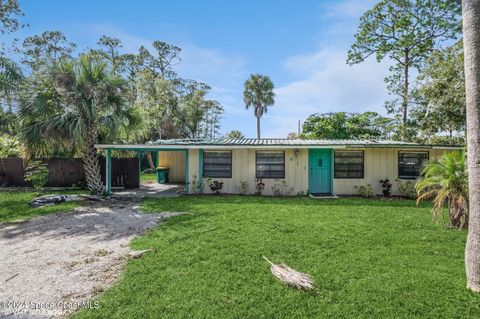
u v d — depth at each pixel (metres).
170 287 3.71
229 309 3.21
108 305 3.32
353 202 9.89
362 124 20.58
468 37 3.51
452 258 4.64
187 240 5.58
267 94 35.28
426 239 5.61
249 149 12.10
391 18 18.38
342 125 20.45
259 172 12.16
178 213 8.10
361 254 4.80
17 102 10.20
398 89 18.31
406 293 3.48
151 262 4.52
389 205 9.28
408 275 3.97
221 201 9.95
